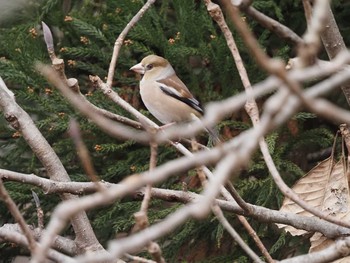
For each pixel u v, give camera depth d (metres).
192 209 4.14
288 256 10.82
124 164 10.77
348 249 6.41
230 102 4.13
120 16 11.38
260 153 10.55
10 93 8.83
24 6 11.72
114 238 11.12
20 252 11.41
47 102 10.75
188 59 11.32
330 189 8.62
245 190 10.32
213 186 4.05
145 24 11.15
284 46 11.31
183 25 11.22
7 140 11.38
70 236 11.22
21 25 11.37
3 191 5.32
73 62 11.03
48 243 4.25
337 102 11.34
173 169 4.17
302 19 11.61
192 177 10.95
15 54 11.05
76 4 12.02
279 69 3.87
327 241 8.30
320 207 8.55
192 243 10.87
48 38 7.20
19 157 11.20
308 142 10.95
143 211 5.38
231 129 11.30
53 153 8.64
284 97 4.01
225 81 11.09
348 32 11.54
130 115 10.87
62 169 8.60
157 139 4.86
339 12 11.66
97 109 7.67
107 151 10.79
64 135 11.13
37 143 8.59
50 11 11.52
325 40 7.23
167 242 11.25
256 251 10.64
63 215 4.10
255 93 4.11
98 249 8.44
